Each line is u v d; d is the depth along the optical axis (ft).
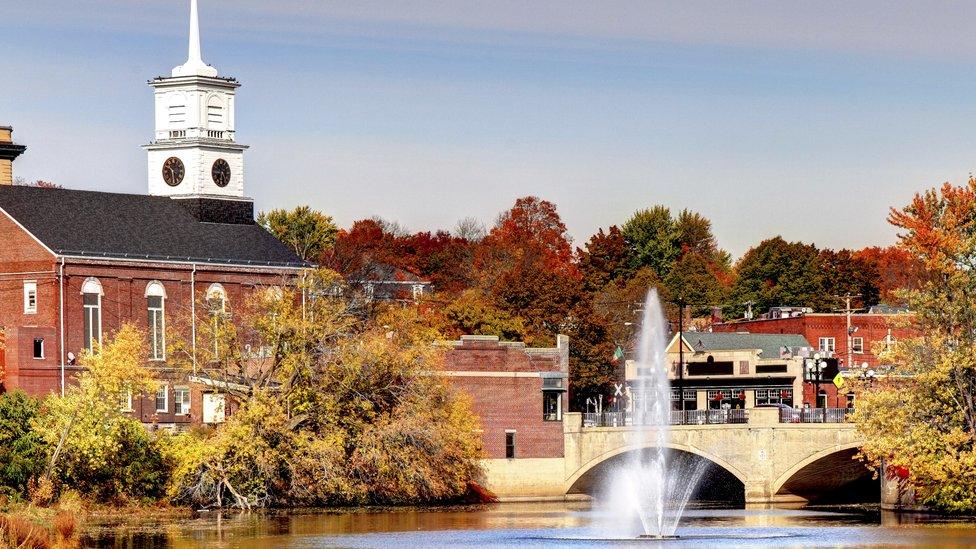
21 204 558.56
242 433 487.20
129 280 563.48
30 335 533.55
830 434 524.52
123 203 587.68
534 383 572.51
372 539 402.11
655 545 388.16
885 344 470.39
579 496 577.43
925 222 458.09
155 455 487.20
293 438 492.54
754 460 538.88
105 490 477.77
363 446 501.15
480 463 558.97
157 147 610.24
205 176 606.96
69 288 547.49
